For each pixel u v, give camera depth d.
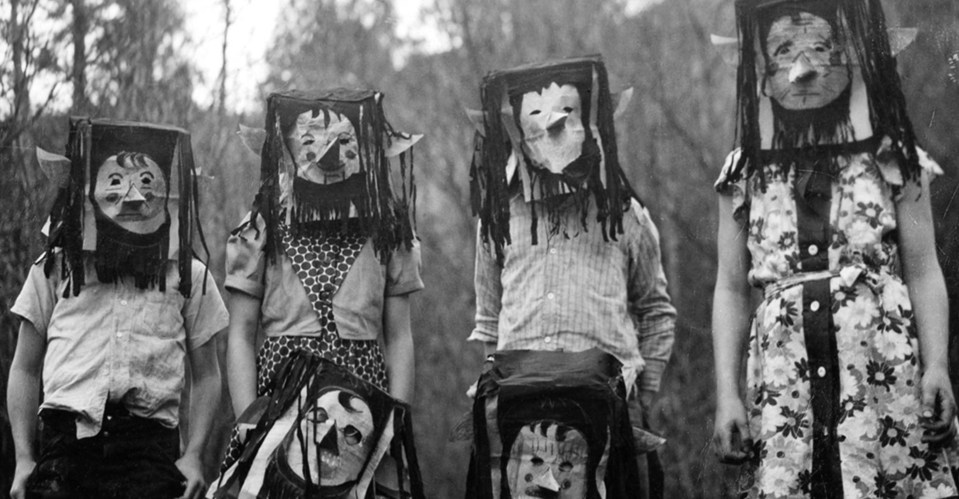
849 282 3.00
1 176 5.21
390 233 3.60
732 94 7.43
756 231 3.16
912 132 3.09
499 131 3.50
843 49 3.12
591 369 3.22
